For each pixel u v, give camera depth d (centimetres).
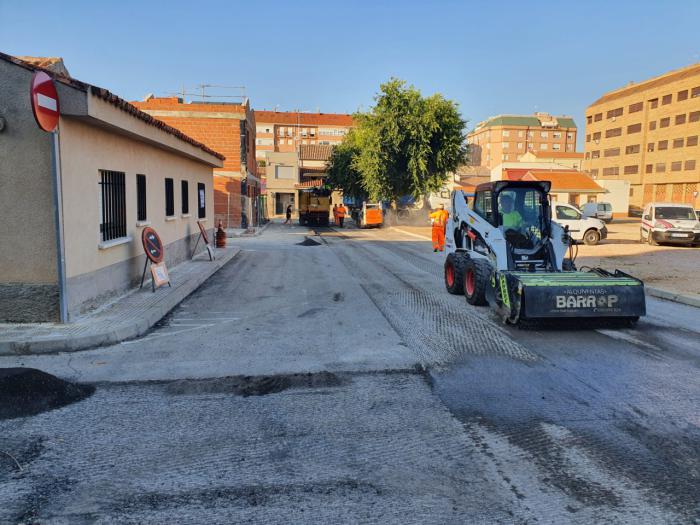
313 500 324
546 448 393
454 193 1175
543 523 300
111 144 895
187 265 1396
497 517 306
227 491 335
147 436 416
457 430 425
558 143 11375
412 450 391
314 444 402
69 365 598
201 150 1496
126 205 970
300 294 1052
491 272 876
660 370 574
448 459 377
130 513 311
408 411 464
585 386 525
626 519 304
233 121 3075
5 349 641
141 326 746
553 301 720
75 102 696
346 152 4466
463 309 903
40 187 715
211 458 380
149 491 336
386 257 1761
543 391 511
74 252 757
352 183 4416
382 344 680
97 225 838
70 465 370
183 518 306
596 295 726
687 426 431
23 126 705
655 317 848
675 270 1393
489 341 693
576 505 319
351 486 341
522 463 371
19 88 700
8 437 412
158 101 3231
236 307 925
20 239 720
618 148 7488
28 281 726
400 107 3447
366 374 564
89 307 812
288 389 521
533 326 775
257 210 3806
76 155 759
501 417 450
